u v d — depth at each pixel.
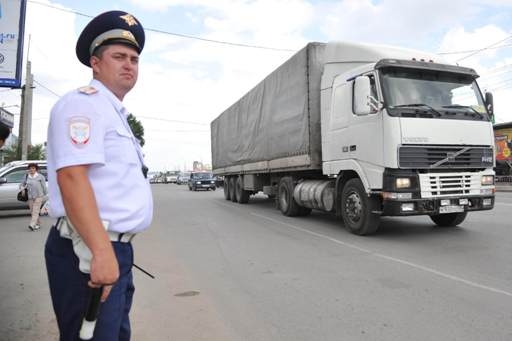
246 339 3.80
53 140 1.90
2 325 4.12
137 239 9.23
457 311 4.34
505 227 9.38
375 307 4.53
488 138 8.38
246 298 4.96
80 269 1.96
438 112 8.02
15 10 12.96
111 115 2.01
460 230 9.16
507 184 27.44
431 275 5.69
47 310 4.57
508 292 4.90
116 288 2.03
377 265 6.33
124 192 2.00
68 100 1.92
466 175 8.10
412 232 9.10
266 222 11.70
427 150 7.84
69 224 1.97
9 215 15.21
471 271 5.83
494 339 3.66
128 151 2.05
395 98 7.96
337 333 3.88
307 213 12.77
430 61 8.72
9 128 3.24
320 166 10.58
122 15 2.22
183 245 8.45
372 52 8.91
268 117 13.83
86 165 1.86
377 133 8.08
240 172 17.92
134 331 4.03
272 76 13.44
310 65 10.58
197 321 4.27
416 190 7.73
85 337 1.91
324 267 6.32
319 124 10.57
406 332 3.85
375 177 8.18
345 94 9.20
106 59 2.16
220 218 12.99
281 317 4.32
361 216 8.76
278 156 12.91
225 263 6.78
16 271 6.38
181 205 18.45
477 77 8.64
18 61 12.95
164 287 5.48
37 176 11.41
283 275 5.94
